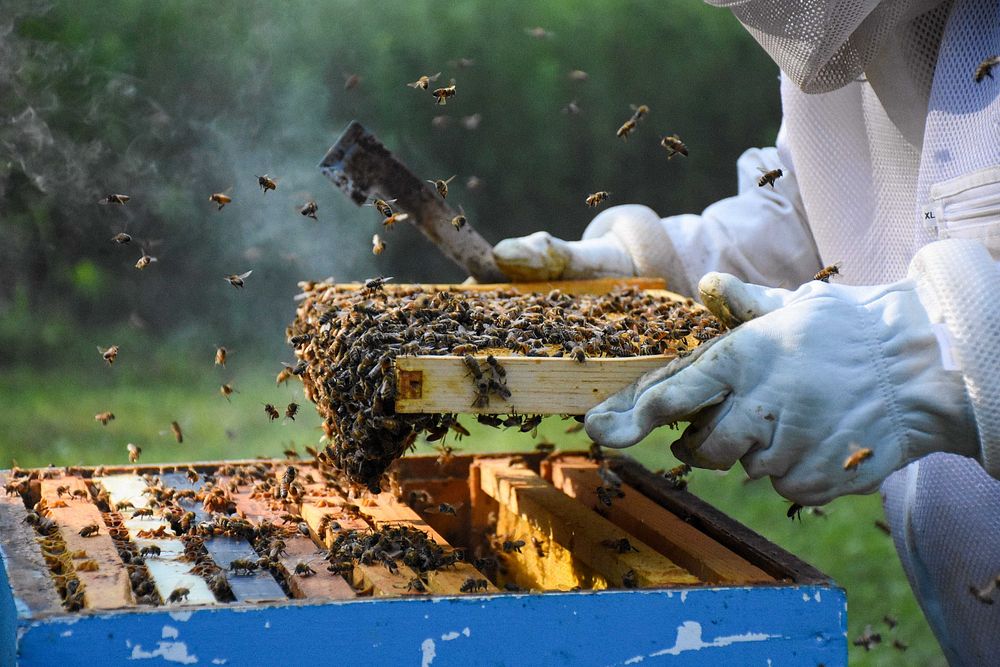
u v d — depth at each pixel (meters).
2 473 4.62
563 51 19.27
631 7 19.38
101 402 15.67
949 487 4.33
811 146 4.83
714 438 3.36
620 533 3.96
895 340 3.28
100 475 4.82
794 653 3.11
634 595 3.02
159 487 4.52
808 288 3.45
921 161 4.22
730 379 3.31
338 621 2.88
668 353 3.54
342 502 4.31
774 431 3.31
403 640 2.91
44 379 16.78
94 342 18.23
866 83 4.60
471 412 3.33
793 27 3.92
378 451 3.68
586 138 19.56
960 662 4.59
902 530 4.71
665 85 19.53
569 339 3.67
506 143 19.33
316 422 14.60
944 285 3.27
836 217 4.88
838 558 11.16
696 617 3.06
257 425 14.44
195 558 3.61
